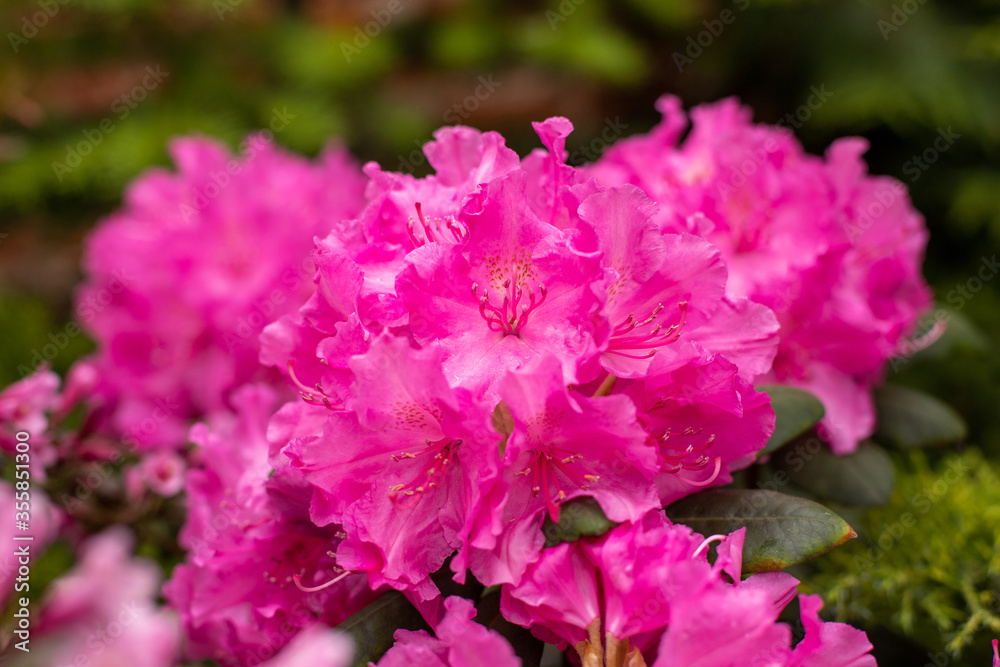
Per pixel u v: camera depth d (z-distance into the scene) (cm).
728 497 54
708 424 53
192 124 112
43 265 121
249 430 62
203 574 58
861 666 51
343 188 88
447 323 51
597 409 49
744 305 54
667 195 65
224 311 78
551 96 148
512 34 144
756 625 48
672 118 68
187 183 85
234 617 60
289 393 76
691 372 52
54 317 118
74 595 42
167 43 117
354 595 55
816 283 63
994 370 107
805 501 53
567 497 51
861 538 67
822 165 67
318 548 56
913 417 68
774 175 64
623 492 51
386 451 51
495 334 52
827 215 63
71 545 72
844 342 64
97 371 80
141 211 86
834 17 136
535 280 51
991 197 124
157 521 74
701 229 57
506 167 53
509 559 50
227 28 120
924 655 67
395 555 51
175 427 82
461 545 51
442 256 51
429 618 52
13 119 114
